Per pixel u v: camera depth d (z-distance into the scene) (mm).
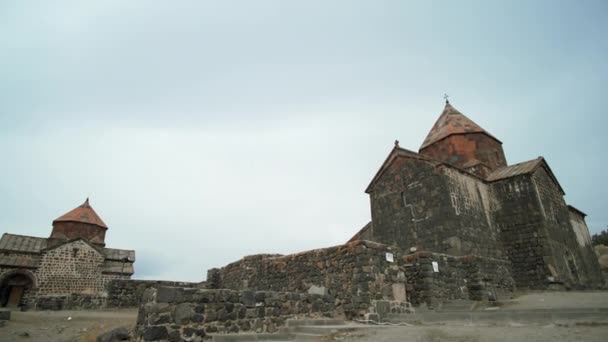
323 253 12289
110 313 16500
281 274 13984
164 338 7156
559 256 19125
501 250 19531
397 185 21047
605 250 38281
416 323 9359
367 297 10312
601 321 7117
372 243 11375
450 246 17531
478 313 8867
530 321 8109
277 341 8039
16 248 28812
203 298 7977
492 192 21156
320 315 10344
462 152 24953
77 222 33312
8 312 12047
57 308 19906
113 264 31797
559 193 23312
